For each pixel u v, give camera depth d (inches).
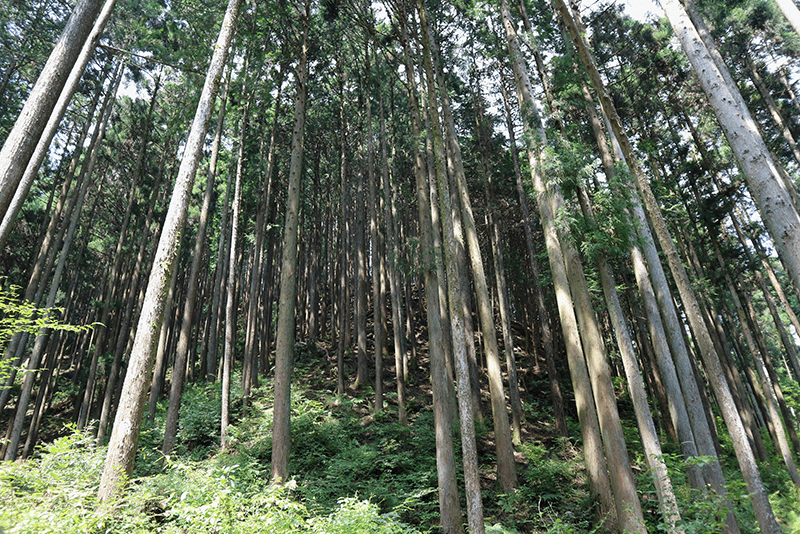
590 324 336.8
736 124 192.4
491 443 542.0
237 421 582.6
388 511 358.9
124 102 896.9
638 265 376.2
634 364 328.8
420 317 1088.8
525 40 461.4
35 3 613.3
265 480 386.3
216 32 545.0
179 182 249.9
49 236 634.2
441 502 317.7
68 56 226.7
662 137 733.9
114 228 1031.6
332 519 218.4
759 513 207.2
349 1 552.7
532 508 388.2
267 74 705.6
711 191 676.1
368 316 1069.8
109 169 960.9
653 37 685.3
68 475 223.9
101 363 756.6
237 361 960.3
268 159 771.4
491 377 435.5
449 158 612.1
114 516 188.7
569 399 768.3
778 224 167.2
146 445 510.6
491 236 812.0
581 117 612.1
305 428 521.3
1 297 223.0
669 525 233.1
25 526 161.0
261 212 757.9
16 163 200.5
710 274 729.6
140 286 872.9
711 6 648.4
